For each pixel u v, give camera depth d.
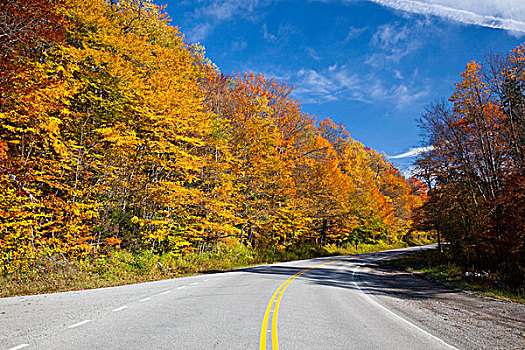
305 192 39.78
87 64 17.53
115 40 17.98
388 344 5.63
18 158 14.59
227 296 9.77
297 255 35.75
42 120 14.40
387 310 9.44
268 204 31.56
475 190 21.19
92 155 17.45
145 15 22.69
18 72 12.70
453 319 8.70
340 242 51.00
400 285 16.84
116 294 9.70
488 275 16.84
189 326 5.96
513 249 16.64
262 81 34.62
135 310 7.30
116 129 17.91
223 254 25.33
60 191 17.39
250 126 28.92
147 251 17.12
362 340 5.74
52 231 15.60
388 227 58.16
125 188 19.33
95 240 17.83
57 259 14.77
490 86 19.03
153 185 19.09
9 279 12.15
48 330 5.41
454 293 13.88
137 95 18.38
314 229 42.50
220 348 4.71
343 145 61.50
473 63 19.22
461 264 22.70
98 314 6.77
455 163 21.03
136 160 19.55
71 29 17.23
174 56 20.41
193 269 19.42
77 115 16.89
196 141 20.53
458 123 20.69
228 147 25.23
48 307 7.46
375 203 51.34
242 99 31.88
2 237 13.59
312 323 6.78
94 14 17.83
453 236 24.59
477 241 20.44
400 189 60.00
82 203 16.19
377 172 69.06
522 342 6.59
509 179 17.03
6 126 13.56
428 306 10.80
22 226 14.04
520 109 18.14
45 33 13.30
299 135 38.25
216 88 31.09
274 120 33.31
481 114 19.36
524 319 8.95
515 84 18.19
